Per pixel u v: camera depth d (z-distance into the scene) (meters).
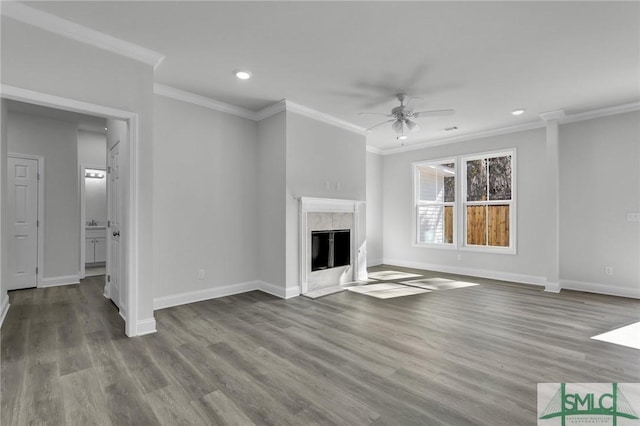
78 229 5.27
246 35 2.77
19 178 4.79
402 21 2.57
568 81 3.70
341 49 3.00
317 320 3.44
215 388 2.10
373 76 3.57
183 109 4.04
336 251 5.17
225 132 4.46
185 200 4.05
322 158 4.92
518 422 1.76
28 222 4.84
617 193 4.57
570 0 2.30
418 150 6.73
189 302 4.07
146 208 3.03
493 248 5.71
